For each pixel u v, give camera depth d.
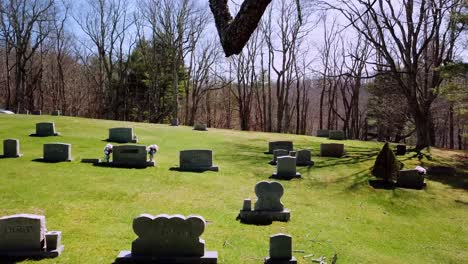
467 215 17.03
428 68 35.47
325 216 15.24
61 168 19.58
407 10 31.02
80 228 11.87
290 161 21.19
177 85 57.56
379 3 30.84
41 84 67.06
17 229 9.81
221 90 78.56
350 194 18.89
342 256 11.18
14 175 17.77
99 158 22.28
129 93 66.25
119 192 16.11
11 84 70.06
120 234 11.55
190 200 15.75
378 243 12.89
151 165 21.41
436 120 52.81
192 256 10.06
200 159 21.48
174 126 39.22
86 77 71.00
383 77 47.25
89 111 68.56
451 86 26.27
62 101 63.34
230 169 22.09
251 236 12.13
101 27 58.94
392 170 20.95
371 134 56.47
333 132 36.97
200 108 76.62
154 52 61.09
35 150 23.67
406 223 15.57
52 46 63.44
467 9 26.00
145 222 10.02
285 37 56.28
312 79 62.47
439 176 23.45
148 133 32.66
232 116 76.69
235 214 14.38
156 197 15.81
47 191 15.57
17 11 55.31
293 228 13.35
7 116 36.34
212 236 11.89
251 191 17.80
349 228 14.09
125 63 64.44
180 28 58.03
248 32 2.49
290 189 19.00
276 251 10.04
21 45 55.84
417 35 30.97
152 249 10.02
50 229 11.66
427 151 31.34
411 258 11.91
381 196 18.91
